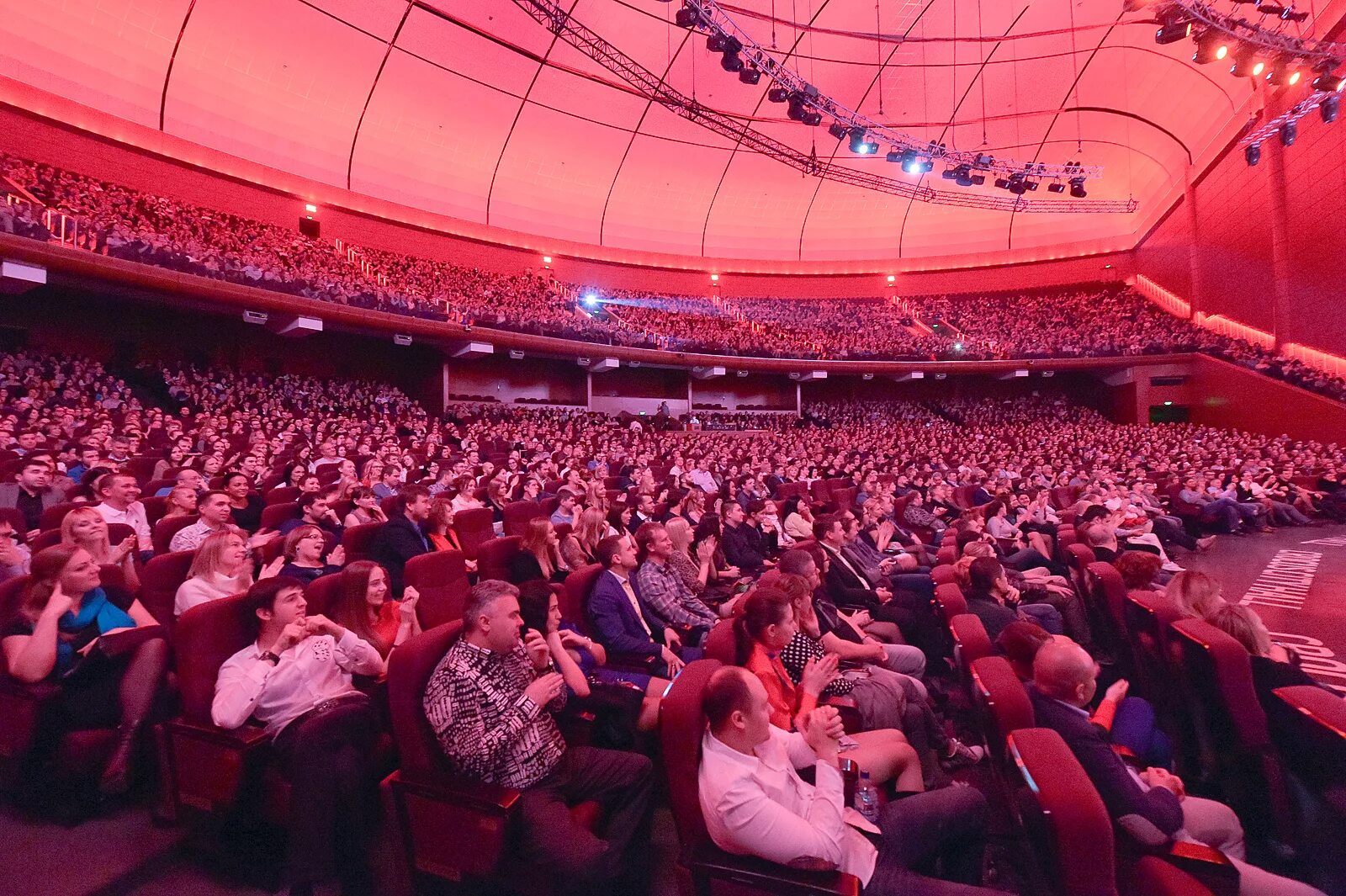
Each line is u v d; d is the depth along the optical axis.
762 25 21.09
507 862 2.09
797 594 3.42
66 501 6.02
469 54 20.83
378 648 2.88
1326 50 11.18
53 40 14.97
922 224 31.58
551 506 8.05
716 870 1.73
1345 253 17.00
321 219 20.42
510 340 19.38
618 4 20.45
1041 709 2.20
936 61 23.50
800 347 25.34
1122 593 3.67
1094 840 1.50
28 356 12.77
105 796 2.71
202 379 14.90
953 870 2.16
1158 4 10.75
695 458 17.02
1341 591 6.57
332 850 2.30
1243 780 2.33
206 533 4.25
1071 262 30.39
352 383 18.22
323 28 18.36
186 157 17.39
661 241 29.00
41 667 2.55
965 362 25.78
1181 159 25.28
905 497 10.38
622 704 2.87
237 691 2.38
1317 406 18.27
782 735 2.20
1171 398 24.31
